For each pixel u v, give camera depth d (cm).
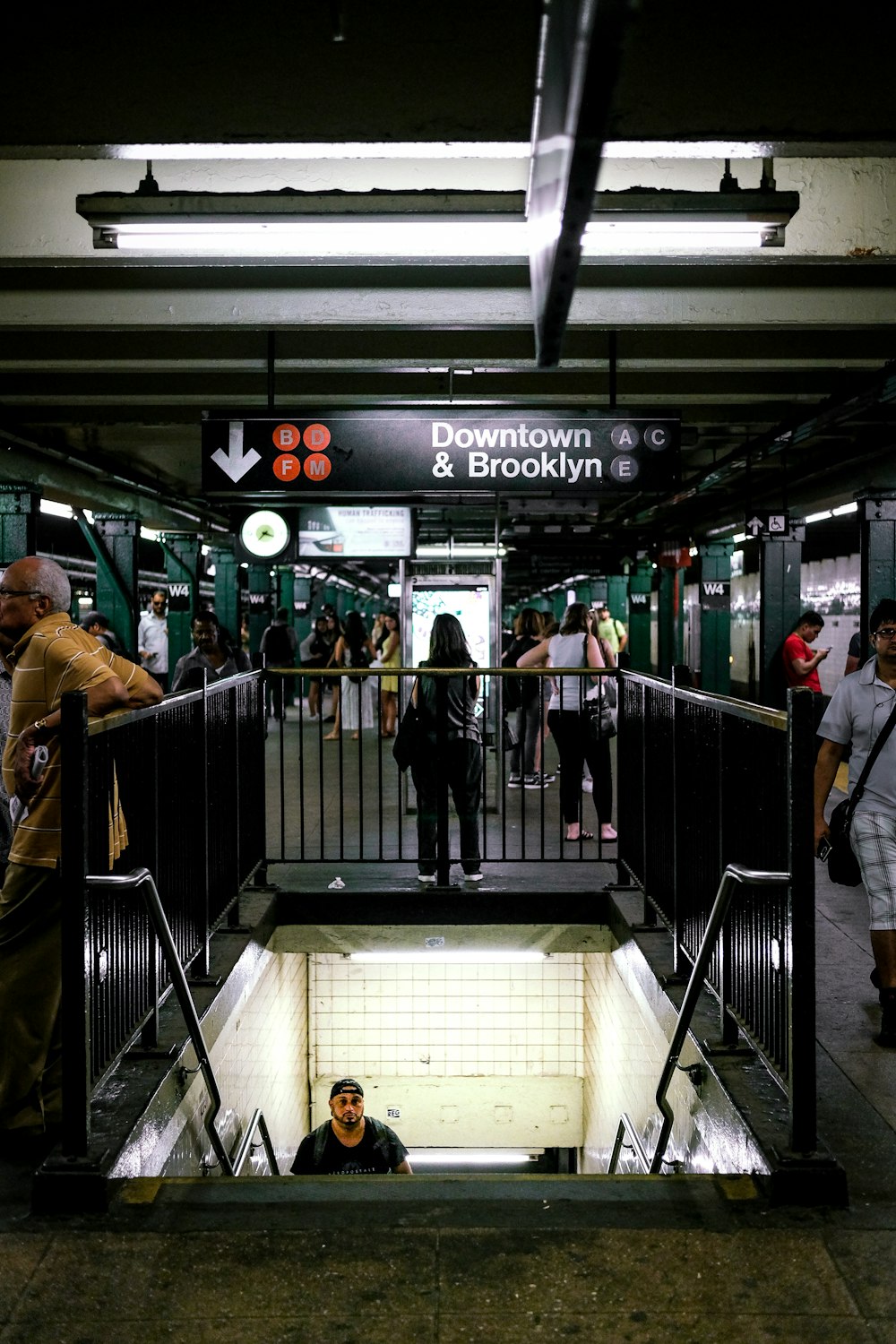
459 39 368
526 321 635
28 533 1096
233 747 591
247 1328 265
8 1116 356
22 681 373
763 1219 311
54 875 359
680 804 502
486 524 2078
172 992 478
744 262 530
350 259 545
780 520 1420
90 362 744
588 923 690
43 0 363
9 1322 267
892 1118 370
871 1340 259
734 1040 414
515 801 1025
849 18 363
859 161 522
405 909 688
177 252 524
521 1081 844
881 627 447
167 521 1655
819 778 461
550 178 227
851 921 632
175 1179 337
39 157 399
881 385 704
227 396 885
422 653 1077
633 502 1734
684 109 372
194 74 372
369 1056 845
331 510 1291
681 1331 263
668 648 2706
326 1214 317
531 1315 269
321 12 367
